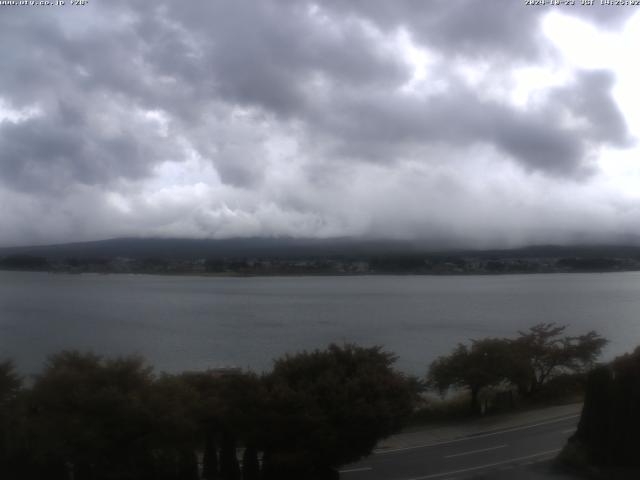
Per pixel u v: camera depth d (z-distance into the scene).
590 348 44.88
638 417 23.11
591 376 24.19
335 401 23.11
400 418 24.62
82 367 23.28
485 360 38.66
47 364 29.97
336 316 143.50
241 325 123.38
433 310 159.25
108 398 20.77
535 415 36.34
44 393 21.42
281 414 22.58
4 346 88.25
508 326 118.50
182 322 128.75
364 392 24.11
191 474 22.25
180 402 22.42
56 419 20.48
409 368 63.06
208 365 68.31
